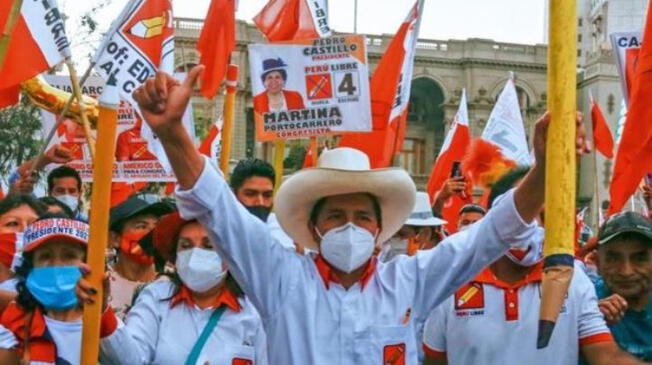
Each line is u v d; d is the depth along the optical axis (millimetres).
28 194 4719
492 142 8070
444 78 41969
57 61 5164
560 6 2746
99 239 2939
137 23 5957
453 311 3867
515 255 3742
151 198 5324
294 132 5883
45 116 7504
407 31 6527
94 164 2928
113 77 2912
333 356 2943
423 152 43625
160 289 3846
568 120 2723
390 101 6516
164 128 2666
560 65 2740
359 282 3045
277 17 6996
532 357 3730
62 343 3562
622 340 3812
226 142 6352
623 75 5609
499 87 42094
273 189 5836
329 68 5848
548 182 2725
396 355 2979
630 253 3748
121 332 3461
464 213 6641
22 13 5211
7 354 3539
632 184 4805
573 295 3738
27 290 3594
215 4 6766
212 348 3688
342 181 3004
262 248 2951
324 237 2996
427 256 3119
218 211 2816
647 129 4758
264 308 3006
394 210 3193
